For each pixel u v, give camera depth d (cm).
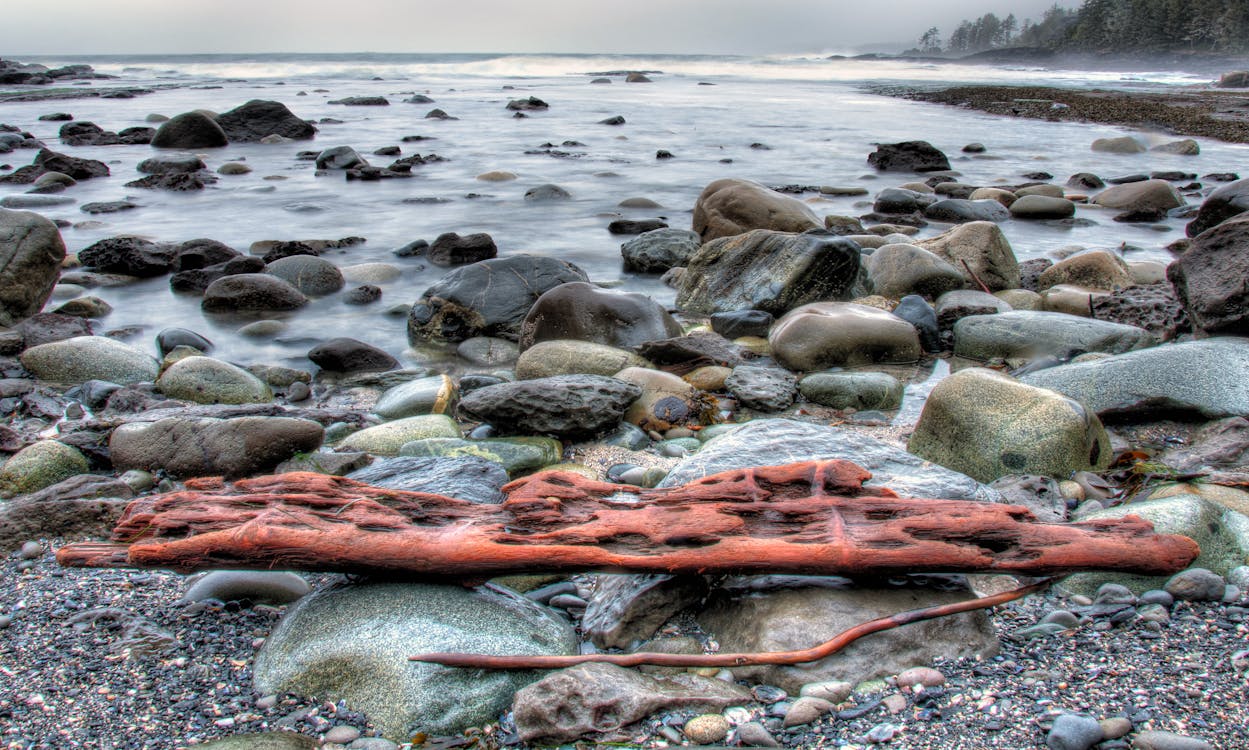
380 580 149
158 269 414
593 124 1204
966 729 129
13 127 1005
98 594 161
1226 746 125
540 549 145
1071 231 539
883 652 140
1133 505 172
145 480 208
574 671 135
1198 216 372
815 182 738
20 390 267
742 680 140
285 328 344
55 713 134
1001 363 292
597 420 232
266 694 137
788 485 163
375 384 286
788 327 296
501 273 341
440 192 673
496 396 233
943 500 156
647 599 149
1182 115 1280
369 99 1486
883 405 259
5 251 331
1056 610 152
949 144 1005
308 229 531
